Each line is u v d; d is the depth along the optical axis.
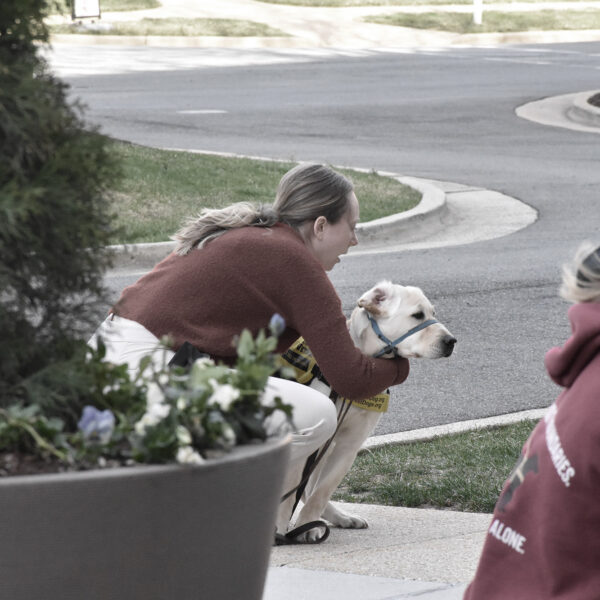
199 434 4.82
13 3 4.77
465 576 7.44
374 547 8.29
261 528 5.04
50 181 4.77
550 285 18.38
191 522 4.70
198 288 7.57
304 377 8.50
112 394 5.16
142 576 4.63
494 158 32.06
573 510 4.12
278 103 42.25
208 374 5.16
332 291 7.61
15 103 4.66
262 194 24.92
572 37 71.12
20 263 4.83
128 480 4.51
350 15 73.06
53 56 55.41
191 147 32.22
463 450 10.75
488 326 15.88
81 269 5.00
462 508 9.34
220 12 71.94
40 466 4.61
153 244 19.44
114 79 48.56
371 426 8.74
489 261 20.34
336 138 34.88
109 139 5.06
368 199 25.08
